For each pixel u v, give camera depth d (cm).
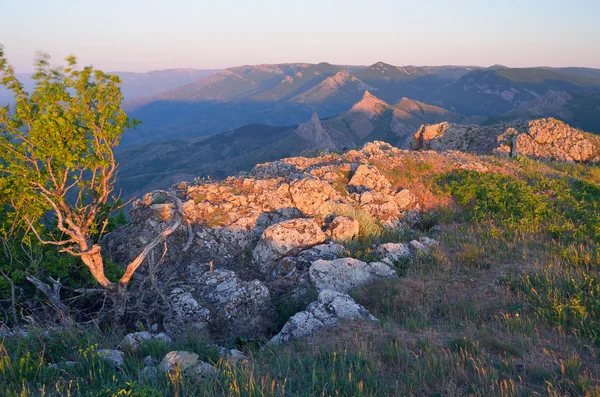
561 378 433
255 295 653
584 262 706
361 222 919
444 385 422
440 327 553
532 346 496
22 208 616
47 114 527
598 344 495
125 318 635
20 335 502
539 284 642
